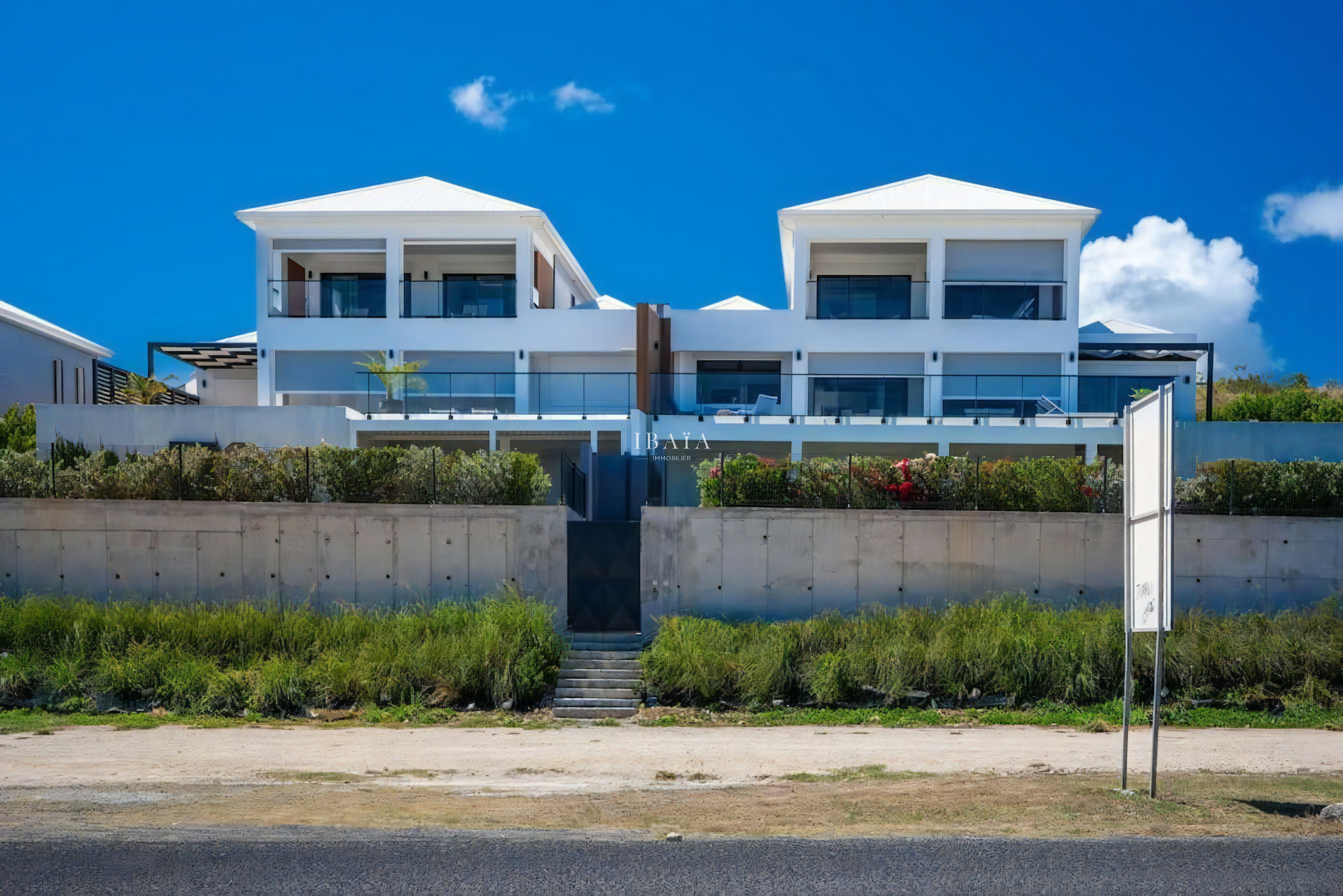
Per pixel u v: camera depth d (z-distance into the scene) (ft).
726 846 23.00
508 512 53.47
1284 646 45.83
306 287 91.56
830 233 90.58
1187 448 71.97
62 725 41.52
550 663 47.91
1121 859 21.79
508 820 25.53
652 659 47.78
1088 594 53.26
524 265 90.58
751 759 34.83
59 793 29.07
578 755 35.83
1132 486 27.50
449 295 91.04
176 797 28.48
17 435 77.82
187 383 109.29
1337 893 19.86
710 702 45.62
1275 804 26.37
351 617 50.14
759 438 76.18
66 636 47.11
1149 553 26.30
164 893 20.02
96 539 53.88
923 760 34.40
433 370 90.53
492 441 75.56
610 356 92.38
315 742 38.58
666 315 89.56
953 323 89.30
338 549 53.52
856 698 45.50
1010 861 21.72
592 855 22.35
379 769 33.24
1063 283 89.66
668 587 53.62
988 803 26.76
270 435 73.56
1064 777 30.53
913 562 53.52
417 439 76.64
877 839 23.43
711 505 55.31
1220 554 53.36
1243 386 139.03
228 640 48.08
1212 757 34.22
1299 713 43.06
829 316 90.68
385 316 90.63
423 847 22.93
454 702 45.34
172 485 54.90
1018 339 89.15
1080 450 78.38
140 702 44.93
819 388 81.10
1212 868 21.21
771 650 46.37
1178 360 96.84
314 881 20.71
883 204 91.30
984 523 53.52
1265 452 71.61
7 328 91.71
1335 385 137.39
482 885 20.49
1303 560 53.16
